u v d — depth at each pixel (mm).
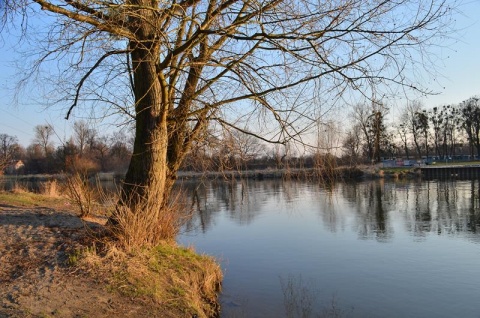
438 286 9938
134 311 5289
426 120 62406
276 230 17531
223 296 8492
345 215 21531
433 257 12797
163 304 5695
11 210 8914
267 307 8062
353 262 12188
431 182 41656
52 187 15508
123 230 7102
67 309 4938
